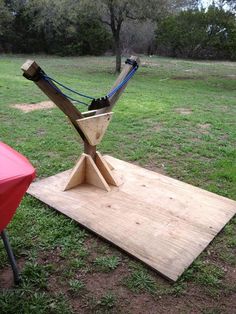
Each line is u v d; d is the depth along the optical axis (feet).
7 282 6.23
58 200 8.87
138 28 63.21
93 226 7.76
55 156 12.24
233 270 6.72
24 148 12.84
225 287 6.27
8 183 4.90
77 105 20.53
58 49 65.00
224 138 15.21
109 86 29.48
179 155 12.79
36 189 9.44
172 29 63.87
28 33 64.23
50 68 43.01
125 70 9.80
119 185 9.73
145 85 31.83
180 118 18.52
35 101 21.49
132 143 14.01
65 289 6.11
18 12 62.03
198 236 7.52
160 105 21.99
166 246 7.16
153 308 5.78
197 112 20.45
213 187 10.07
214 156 12.76
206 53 65.36
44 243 7.27
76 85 29.12
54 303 5.79
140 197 9.11
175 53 67.46
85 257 6.94
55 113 18.49
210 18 61.87
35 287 6.13
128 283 6.27
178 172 11.19
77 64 49.49
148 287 6.19
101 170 9.80
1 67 39.96
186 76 40.52
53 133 14.89
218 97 26.71
